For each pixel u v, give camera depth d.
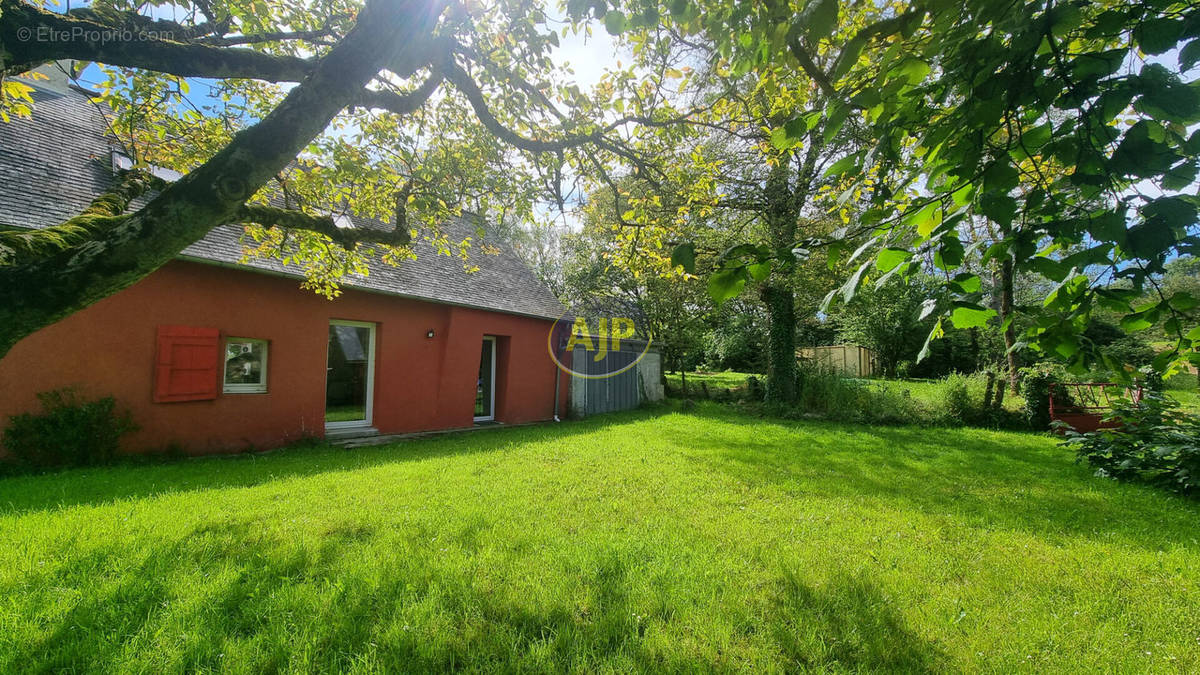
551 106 4.01
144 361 6.18
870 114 1.44
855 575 2.96
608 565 2.98
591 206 5.72
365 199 6.19
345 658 2.08
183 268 6.51
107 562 2.82
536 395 11.77
